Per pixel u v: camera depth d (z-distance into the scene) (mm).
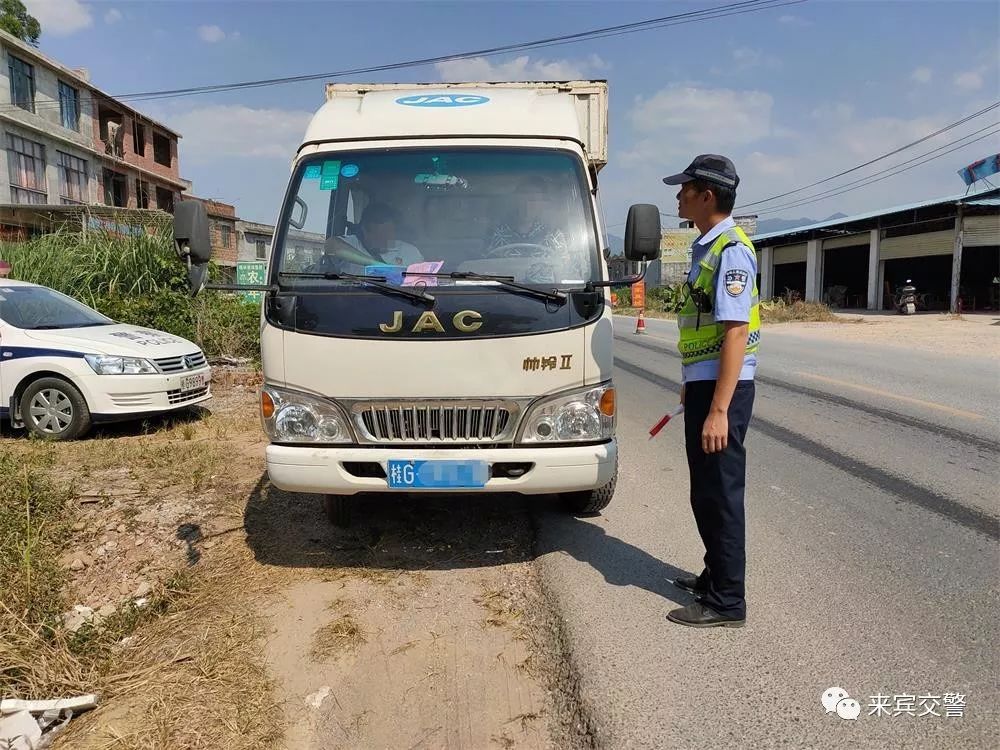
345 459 3656
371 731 2668
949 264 32938
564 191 4086
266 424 3781
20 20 33719
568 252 3916
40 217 22891
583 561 4133
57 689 2936
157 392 7109
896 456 6145
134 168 34344
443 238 4031
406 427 3674
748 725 2654
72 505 4840
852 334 18625
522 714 2771
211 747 2559
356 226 4082
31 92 27438
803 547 4242
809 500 5066
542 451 3646
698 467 3320
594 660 3092
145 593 3887
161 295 11219
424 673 3045
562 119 4332
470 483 3639
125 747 2561
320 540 4461
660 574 3953
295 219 3986
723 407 3094
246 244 38719
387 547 4355
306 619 3496
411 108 4363
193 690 2918
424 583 3885
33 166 27203
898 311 27641
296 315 3686
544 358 3652
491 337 3623
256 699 2842
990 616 3402
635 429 7555
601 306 3771
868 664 3021
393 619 3502
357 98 4586
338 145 4199
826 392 9266
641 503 5133
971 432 6961
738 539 3295
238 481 5523
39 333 7062
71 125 30078
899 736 2580
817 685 2887
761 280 39469
